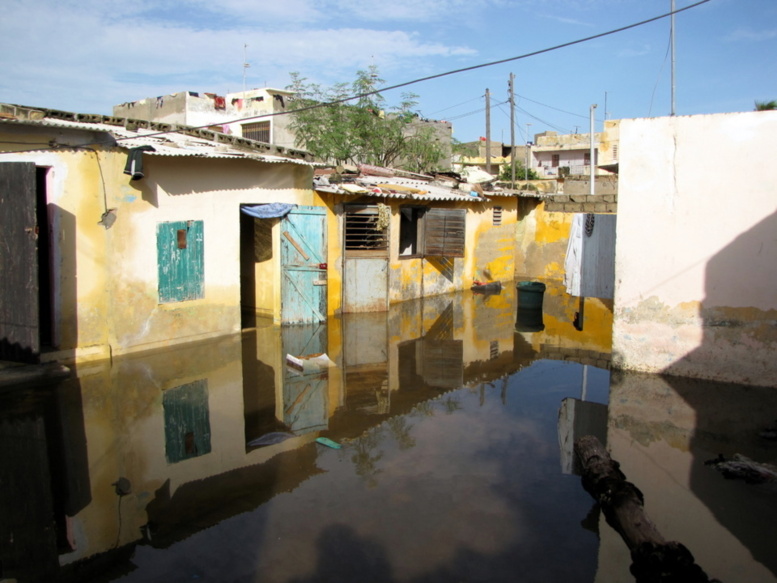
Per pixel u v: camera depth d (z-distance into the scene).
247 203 10.20
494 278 17.39
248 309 12.02
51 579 3.86
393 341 10.32
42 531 4.41
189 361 8.60
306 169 11.09
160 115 23.08
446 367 8.84
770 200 7.31
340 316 12.18
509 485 5.14
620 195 8.17
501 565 4.02
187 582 3.82
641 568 3.92
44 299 8.16
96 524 4.50
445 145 26.42
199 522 4.52
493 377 8.37
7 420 6.38
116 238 8.41
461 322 12.09
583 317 12.92
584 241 12.05
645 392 7.57
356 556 4.09
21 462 5.48
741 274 7.57
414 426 6.50
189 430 6.28
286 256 10.82
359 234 12.42
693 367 8.02
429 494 4.96
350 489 5.04
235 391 7.51
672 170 7.82
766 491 5.09
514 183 22.06
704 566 4.05
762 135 7.29
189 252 9.40
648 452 5.86
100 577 3.86
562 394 7.63
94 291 8.30
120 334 8.62
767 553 4.21
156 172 8.80
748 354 7.66
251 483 5.14
